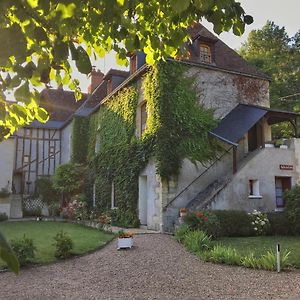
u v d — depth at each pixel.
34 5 1.88
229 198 13.52
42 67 2.15
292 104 26.39
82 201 19.48
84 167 21.75
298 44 30.22
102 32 2.83
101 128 20.44
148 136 14.77
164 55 3.42
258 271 7.44
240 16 2.69
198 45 15.89
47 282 6.85
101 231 13.58
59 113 28.48
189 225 11.31
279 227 12.18
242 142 15.57
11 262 1.30
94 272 7.61
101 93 24.70
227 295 5.88
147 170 14.88
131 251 9.56
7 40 1.78
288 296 5.77
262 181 14.29
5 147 20.47
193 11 2.72
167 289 6.30
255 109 15.24
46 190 23.38
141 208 15.20
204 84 15.42
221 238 11.27
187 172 14.16
